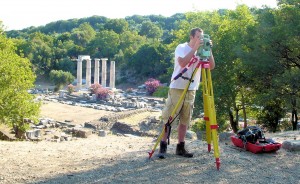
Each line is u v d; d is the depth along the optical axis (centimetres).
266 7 2817
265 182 635
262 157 786
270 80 2609
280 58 2553
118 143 1023
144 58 10694
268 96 2439
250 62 2519
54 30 19788
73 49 12500
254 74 2642
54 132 3653
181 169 696
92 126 4122
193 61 709
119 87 10750
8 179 647
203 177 653
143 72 10694
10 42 3456
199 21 3634
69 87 7838
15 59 3081
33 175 671
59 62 11762
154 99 7038
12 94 2811
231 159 760
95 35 14062
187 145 910
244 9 3319
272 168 712
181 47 706
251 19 3303
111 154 838
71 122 4528
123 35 13062
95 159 786
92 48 12638
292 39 2414
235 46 2747
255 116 3238
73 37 14075
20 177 659
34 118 2997
